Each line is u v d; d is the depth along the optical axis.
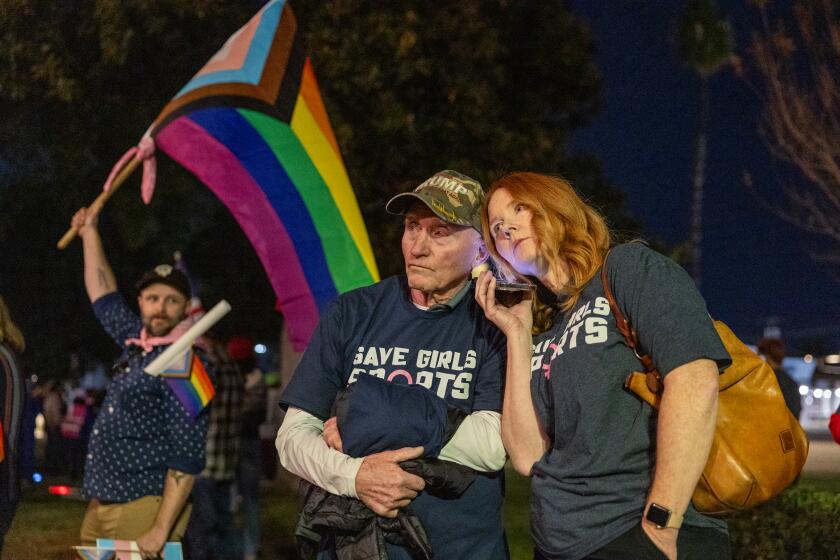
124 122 12.96
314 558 3.53
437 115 13.78
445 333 3.42
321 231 5.51
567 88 15.43
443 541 3.25
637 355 2.82
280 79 5.54
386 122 12.91
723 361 2.70
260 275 17.52
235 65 5.52
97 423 5.00
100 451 4.97
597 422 2.81
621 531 2.75
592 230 3.04
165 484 4.89
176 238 13.91
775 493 2.74
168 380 4.87
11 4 12.12
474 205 3.44
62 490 5.17
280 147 5.50
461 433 3.23
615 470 2.78
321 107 5.70
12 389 4.33
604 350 2.83
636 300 2.78
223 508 7.05
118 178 5.60
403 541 3.25
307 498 3.31
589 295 2.94
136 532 4.92
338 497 3.22
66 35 12.57
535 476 2.97
